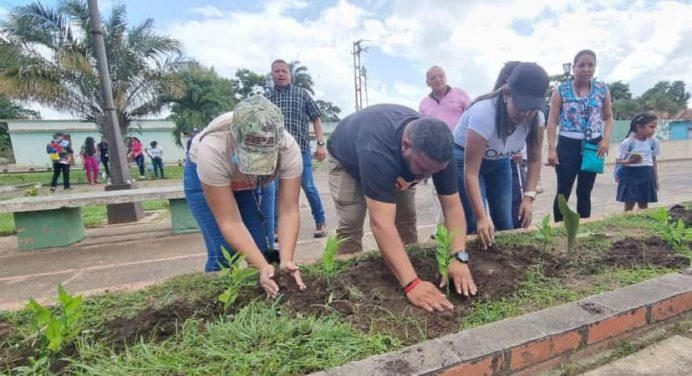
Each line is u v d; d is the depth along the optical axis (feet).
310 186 14.15
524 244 8.36
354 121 7.89
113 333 5.01
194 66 41.73
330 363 4.37
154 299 6.05
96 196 14.87
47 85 33.24
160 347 4.65
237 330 4.90
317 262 7.35
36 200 14.39
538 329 4.94
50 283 10.82
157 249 14.08
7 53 32.14
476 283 6.44
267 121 5.36
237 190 7.13
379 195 6.02
